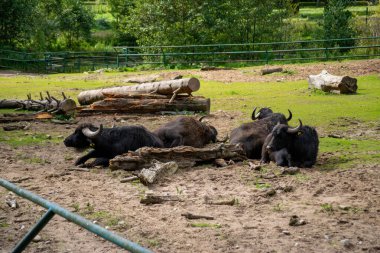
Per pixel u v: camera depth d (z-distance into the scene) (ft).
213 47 146.00
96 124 57.93
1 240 25.17
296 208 29.73
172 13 147.74
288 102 72.13
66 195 32.22
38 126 56.80
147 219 27.96
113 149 39.50
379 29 143.02
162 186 34.22
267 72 103.30
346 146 46.26
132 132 40.14
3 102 67.67
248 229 26.53
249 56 144.36
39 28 175.63
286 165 38.83
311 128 40.24
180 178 35.99
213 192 32.81
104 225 27.02
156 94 64.85
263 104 70.90
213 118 61.21
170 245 24.43
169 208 29.81
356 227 26.71
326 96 77.15
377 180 35.17
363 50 132.87
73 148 45.73
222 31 150.10
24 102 66.69
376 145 46.57
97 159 39.70
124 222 27.40
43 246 24.57
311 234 25.75
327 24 141.59
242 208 29.78
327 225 27.02
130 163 37.52
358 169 38.14
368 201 30.81
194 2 147.54
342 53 133.49
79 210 29.30
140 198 31.65
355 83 78.79
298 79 96.17
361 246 24.25
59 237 25.76
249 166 39.01
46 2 189.47
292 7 178.81
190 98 63.93
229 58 145.18
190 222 27.48
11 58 147.33
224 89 86.63
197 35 147.64
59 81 102.68
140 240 24.97
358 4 220.23
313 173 37.06
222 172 37.45
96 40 198.08
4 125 56.85
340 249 23.94
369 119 59.47
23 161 41.14
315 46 142.51
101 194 32.50
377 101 71.72
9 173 37.42
